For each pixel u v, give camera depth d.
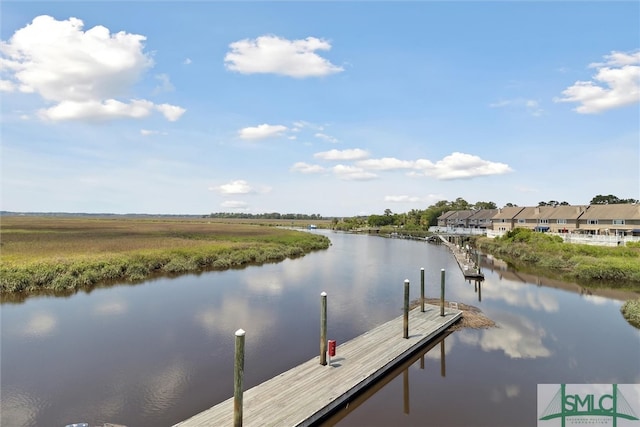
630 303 20.34
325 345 12.09
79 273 26.44
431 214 117.56
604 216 58.09
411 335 15.03
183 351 14.58
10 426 9.45
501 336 16.44
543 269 35.00
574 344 15.58
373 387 11.59
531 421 9.92
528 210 74.94
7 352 14.34
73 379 12.13
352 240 78.19
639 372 13.02
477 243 60.56
